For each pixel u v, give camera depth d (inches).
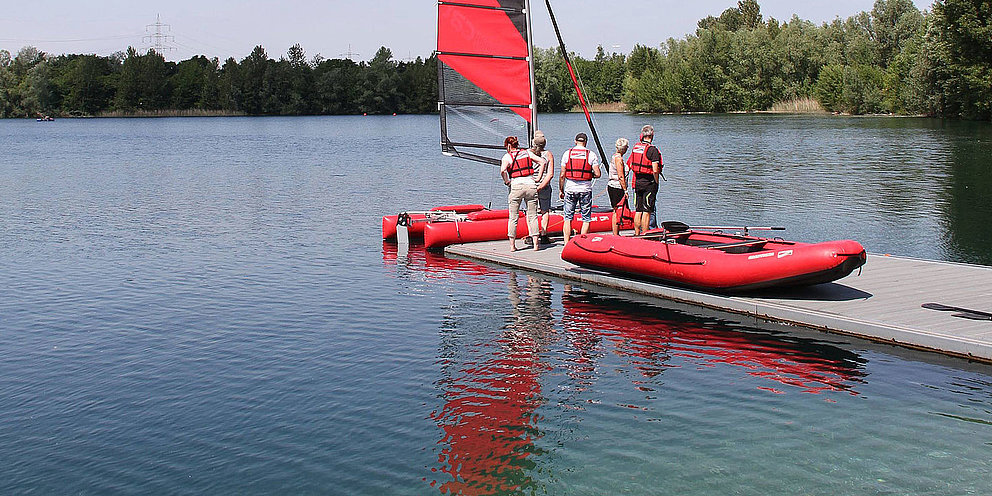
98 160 1598.2
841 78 3075.8
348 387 339.3
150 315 452.4
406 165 1418.6
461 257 601.0
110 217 823.1
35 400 330.6
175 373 359.3
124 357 381.4
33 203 937.5
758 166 1258.6
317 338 406.9
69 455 282.0
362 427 299.6
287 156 1660.9
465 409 314.3
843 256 402.6
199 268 573.3
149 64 4677.7
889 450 272.8
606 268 501.0
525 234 637.3
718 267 439.2
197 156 1686.8
